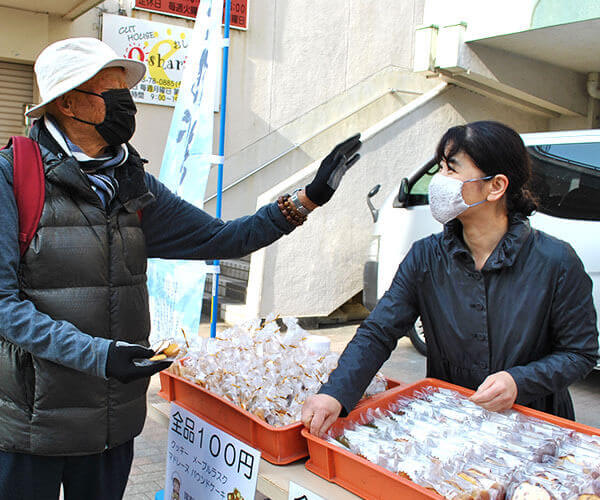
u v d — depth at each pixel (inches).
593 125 375.2
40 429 62.3
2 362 62.2
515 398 65.6
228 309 267.4
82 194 62.8
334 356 79.6
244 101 321.1
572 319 67.1
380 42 362.6
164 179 167.2
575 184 169.2
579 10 271.1
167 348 59.2
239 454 65.2
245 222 77.9
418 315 76.9
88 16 274.5
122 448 71.6
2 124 273.0
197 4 299.1
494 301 69.1
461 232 71.7
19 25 258.4
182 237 77.5
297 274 261.1
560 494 49.6
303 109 339.9
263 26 321.1
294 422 65.2
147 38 286.5
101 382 64.7
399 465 55.6
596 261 161.9
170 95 295.6
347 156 77.4
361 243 282.0
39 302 61.2
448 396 72.7
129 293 67.4
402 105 344.5
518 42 309.1
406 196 205.5
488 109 354.6
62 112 64.3
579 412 171.8
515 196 68.6
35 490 64.7
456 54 308.8
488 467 55.3
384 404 73.2
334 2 342.6
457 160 66.9
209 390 72.9
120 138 66.7
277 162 312.2
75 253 62.2
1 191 59.4
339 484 58.4
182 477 74.9
